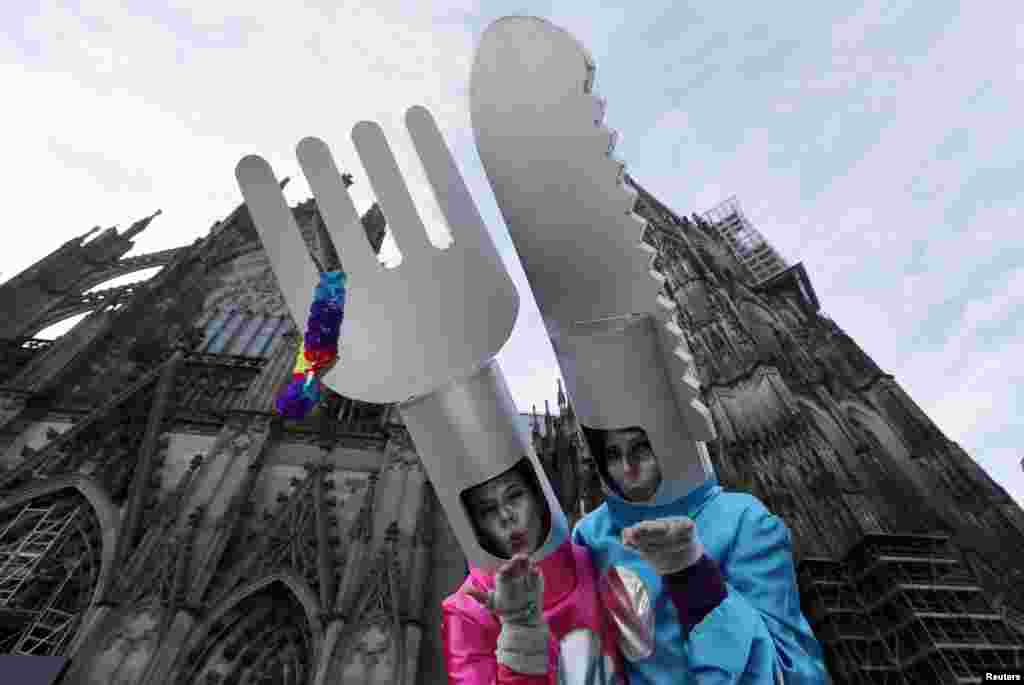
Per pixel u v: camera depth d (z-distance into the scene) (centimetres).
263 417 2691
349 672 1775
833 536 3134
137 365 3080
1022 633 2702
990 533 3156
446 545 2294
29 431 2584
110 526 2195
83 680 1697
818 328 4619
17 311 3325
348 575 2050
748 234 5997
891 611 2794
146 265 4044
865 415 3972
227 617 1991
